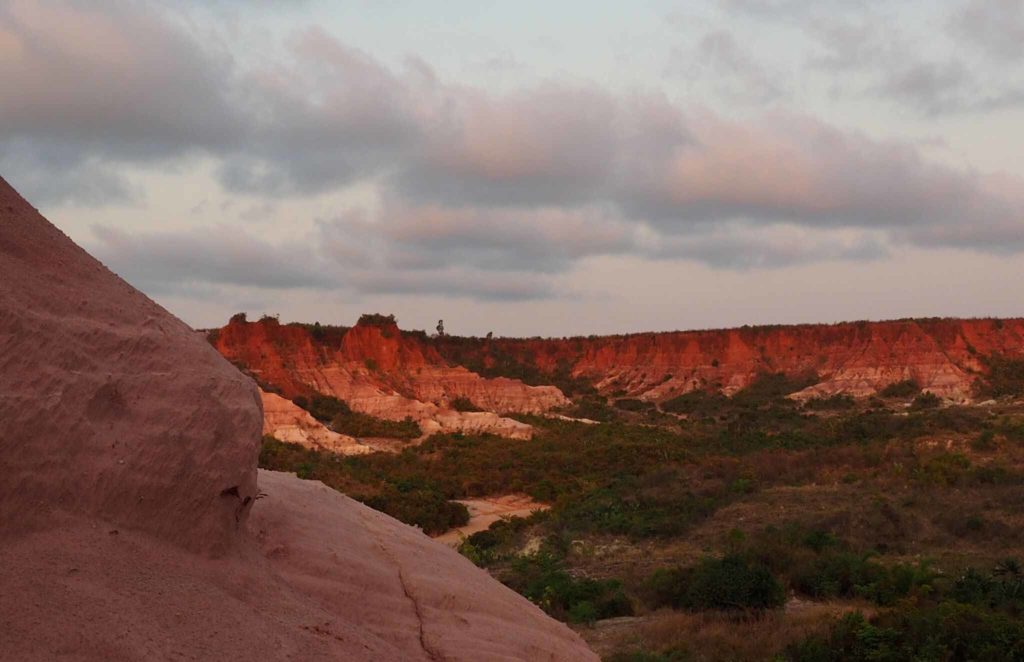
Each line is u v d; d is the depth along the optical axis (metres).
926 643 16.66
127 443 4.69
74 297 5.15
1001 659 15.97
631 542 35.16
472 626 6.41
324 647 4.79
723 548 31.36
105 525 4.48
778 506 39.25
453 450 68.00
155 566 4.47
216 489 4.92
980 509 36.47
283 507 6.68
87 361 4.79
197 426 4.93
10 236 5.16
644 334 148.50
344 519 7.22
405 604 6.25
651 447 61.94
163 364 5.08
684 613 21.77
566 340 158.12
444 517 45.22
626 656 17.16
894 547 31.78
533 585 25.08
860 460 51.22
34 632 3.67
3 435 4.20
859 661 16.66
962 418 64.81
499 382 106.44
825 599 23.62
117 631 3.87
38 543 4.14
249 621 4.55
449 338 158.50
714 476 49.12
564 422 89.38
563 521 40.41
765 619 20.25
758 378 130.88
